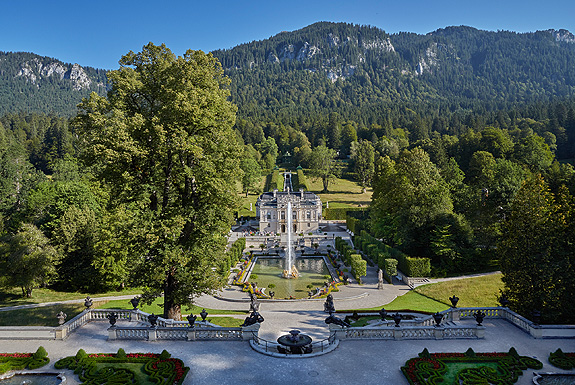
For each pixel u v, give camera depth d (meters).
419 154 95.94
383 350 33.84
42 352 32.16
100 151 36.66
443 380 28.30
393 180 98.44
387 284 72.88
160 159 41.16
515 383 28.14
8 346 35.19
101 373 29.22
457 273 75.75
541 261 42.41
